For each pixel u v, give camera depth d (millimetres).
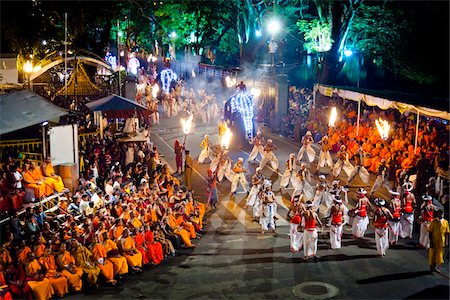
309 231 18094
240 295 15828
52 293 15539
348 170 26609
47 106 22891
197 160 31359
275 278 16906
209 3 53281
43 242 15953
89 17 32875
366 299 15422
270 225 21094
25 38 28594
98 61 35031
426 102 29344
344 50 42031
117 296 15844
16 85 31453
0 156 21562
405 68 40812
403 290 15953
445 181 23000
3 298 14289
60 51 34938
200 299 15625
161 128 39125
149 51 71188
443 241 16766
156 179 22875
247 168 29469
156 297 15773
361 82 46125
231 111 34062
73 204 19281
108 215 18000
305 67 49469
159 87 50750
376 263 17891
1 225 17688
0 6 27344
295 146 34844
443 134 27938
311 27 42531
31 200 19609
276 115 38844
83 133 28453
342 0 40344
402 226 19953
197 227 20844
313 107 36125
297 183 23516
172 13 53469
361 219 19781
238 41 59281
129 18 49594
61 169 22391
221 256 18766
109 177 22500
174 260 18516
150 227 18734
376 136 29406
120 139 28188
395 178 25016
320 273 17203
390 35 39469
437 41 40719
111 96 28938
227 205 24062
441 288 16047
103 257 16625
